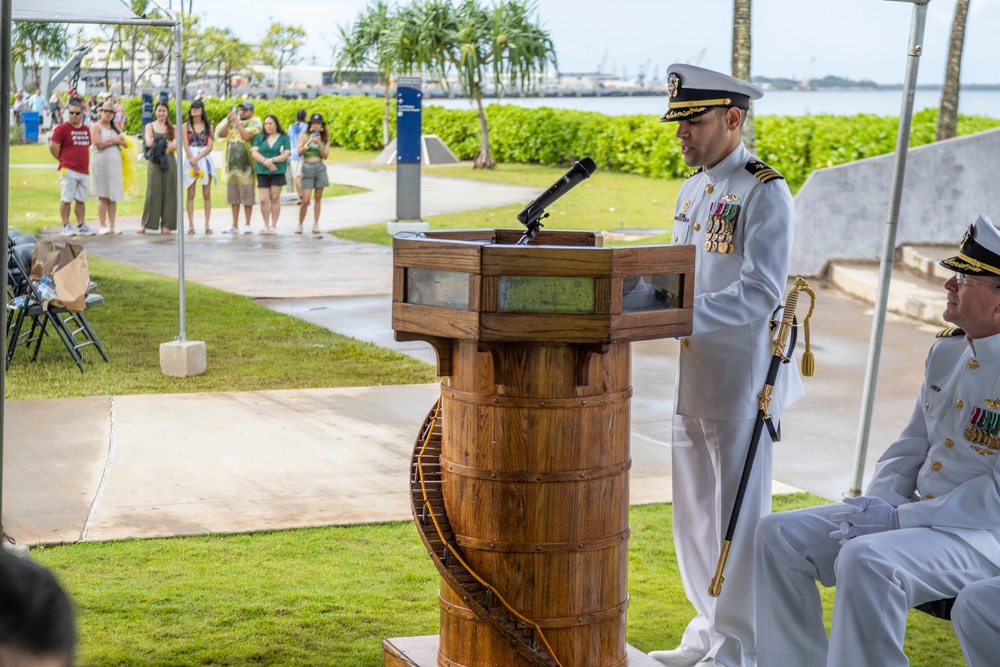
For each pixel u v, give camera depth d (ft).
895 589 9.98
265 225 54.44
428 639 11.68
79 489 18.16
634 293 9.33
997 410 10.62
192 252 47.37
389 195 74.64
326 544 15.96
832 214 40.55
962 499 10.55
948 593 10.34
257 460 19.92
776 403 12.37
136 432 21.58
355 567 15.15
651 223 58.85
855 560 10.12
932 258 38.86
